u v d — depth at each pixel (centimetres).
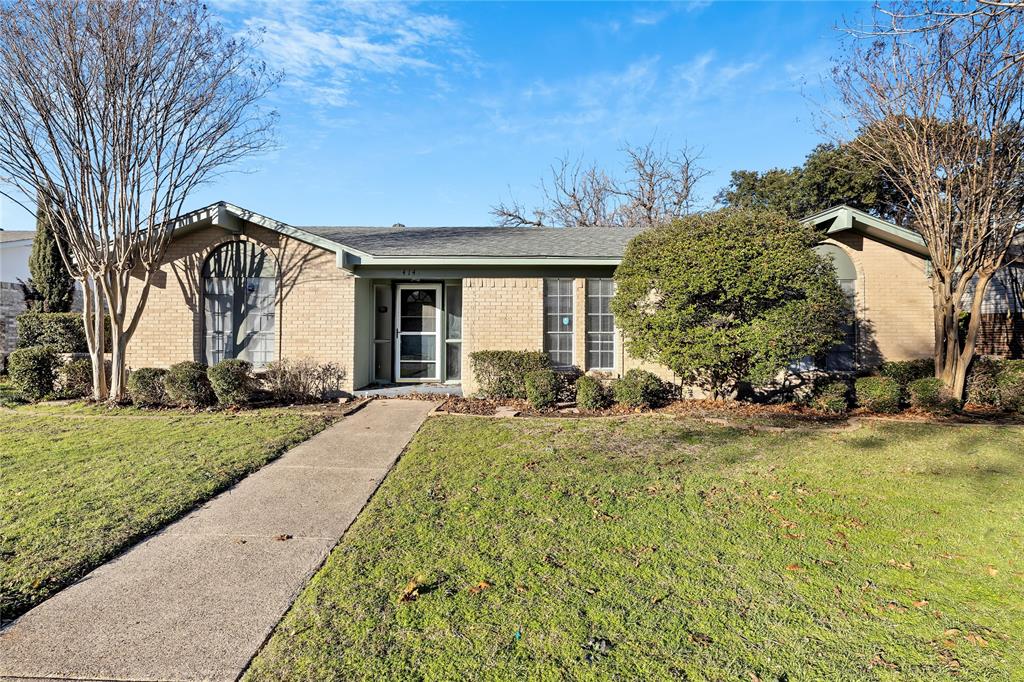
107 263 1011
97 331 1049
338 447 728
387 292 1268
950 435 808
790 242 913
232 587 359
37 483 559
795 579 371
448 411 969
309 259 1123
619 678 268
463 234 1330
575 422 880
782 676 271
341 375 1116
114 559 400
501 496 529
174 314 1131
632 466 636
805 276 909
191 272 1130
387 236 1294
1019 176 962
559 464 641
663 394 1059
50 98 913
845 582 367
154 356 1131
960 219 1024
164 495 523
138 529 443
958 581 371
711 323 946
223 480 573
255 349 1132
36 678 270
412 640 297
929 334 1159
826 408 999
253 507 507
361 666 276
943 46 920
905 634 308
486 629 307
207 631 309
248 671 274
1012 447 739
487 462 648
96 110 942
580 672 272
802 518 482
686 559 397
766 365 909
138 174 1002
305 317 1122
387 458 677
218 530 454
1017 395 987
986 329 1531
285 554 408
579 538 432
